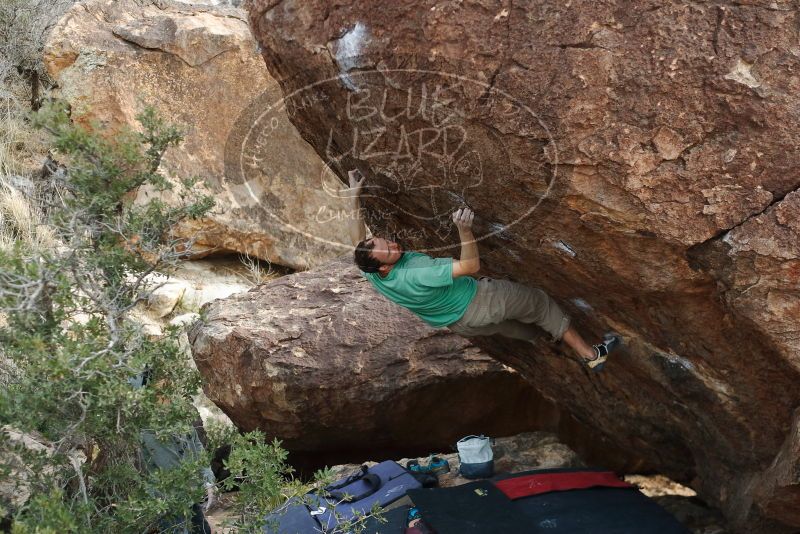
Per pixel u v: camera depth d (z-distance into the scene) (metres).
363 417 6.30
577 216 2.89
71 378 2.95
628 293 3.30
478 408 6.50
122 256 3.19
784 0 2.46
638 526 4.46
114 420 3.20
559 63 2.60
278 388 6.12
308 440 6.51
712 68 2.51
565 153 2.69
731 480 4.50
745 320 2.84
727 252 2.71
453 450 6.77
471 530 4.27
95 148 3.07
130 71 7.75
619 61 2.56
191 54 7.79
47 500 2.83
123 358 3.05
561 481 4.92
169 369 3.48
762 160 2.56
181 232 7.77
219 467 5.97
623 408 4.79
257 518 3.31
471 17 2.64
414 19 2.71
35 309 2.96
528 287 3.83
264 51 3.33
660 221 2.71
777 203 2.60
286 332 6.33
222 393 6.42
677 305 3.19
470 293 3.76
